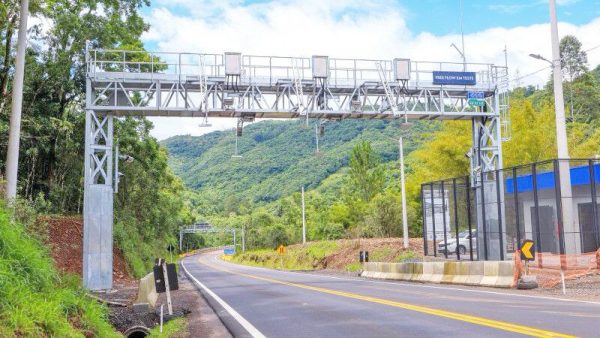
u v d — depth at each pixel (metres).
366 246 47.28
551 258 24.83
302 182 140.25
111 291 25.16
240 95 28.75
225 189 186.75
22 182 34.25
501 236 25.84
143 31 38.69
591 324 10.10
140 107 27.47
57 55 34.41
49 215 34.88
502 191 29.72
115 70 36.75
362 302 16.14
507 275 20.69
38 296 8.87
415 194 61.06
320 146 151.12
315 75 28.69
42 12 26.75
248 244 116.44
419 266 27.11
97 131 27.67
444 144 52.03
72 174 39.59
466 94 31.39
